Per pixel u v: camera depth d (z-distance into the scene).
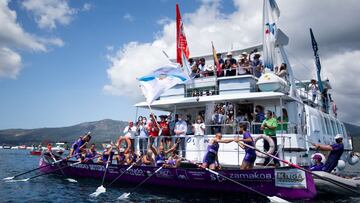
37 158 54.78
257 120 15.04
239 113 16.41
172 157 15.60
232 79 16.20
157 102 18.02
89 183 17.73
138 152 17.94
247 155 12.85
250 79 15.75
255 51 18.33
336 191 12.84
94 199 13.39
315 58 22.27
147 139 17.67
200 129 15.75
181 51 18.11
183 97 17.80
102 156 18.81
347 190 12.78
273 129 13.48
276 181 12.04
